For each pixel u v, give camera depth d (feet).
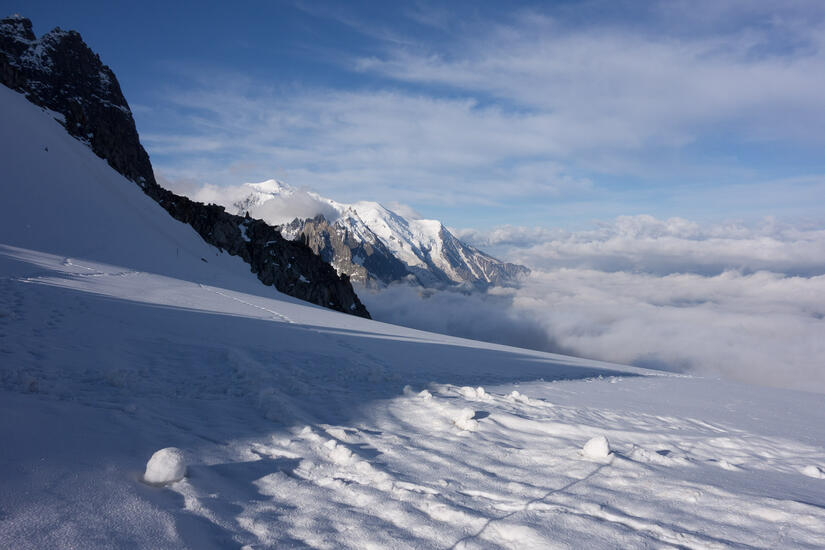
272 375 32.35
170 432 17.92
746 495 15.35
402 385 34.06
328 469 15.99
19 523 9.27
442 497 14.05
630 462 18.51
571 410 30.83
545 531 11.73
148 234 195.93
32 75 317.22
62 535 9.16
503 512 13.10
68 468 12.35
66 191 168.86
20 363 26.37
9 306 43.24
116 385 24.85
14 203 130.72
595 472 17.16
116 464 13.43
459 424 23.43
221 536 10.62
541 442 21.49
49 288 58.95
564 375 58.34
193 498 12.12
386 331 90.63
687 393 51.31
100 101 353.92
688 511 13.67
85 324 41.42
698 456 21.66
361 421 23.38
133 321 47.44
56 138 230.68
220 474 14.52
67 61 349.00
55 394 21.42
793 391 67.05
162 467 12.80
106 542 9.26
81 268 94.58
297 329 64.59
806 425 35.70
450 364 53.88
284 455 16.99
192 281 130.11
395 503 13.32
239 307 82.64
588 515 13.05
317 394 28.71
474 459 18.34
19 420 15.69
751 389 63.41
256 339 49.37
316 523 11.80
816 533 12.25
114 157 320.70
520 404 31.04
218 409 22.74
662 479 16.65
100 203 185.68
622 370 81.20
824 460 23.15
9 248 92.43
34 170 164.35
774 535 12.12
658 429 27.53
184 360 34.32
